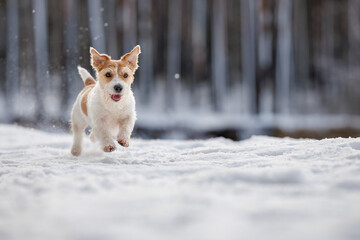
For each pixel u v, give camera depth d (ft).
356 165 12.82
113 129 19.76
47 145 27.81
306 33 111.96
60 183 11.79
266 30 78.89
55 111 65.57
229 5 112.06
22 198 10.28
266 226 7.45
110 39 88.84
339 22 117.80
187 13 106.93
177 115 79.30
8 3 89.25
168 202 9.37
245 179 11.55
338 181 10.86
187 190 10.64
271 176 11.39
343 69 107.14
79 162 18.57
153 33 103.14
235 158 17.12
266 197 9.77
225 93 93.61
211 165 15.46
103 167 15.57
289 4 95.81
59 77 79.66
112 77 18.51
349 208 8.61
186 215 8.20
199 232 7.20
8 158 21.85
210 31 108.78
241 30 110.42
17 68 87.61
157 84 105.09
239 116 78.64
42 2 78.33
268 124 66.08
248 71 84.07
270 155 17.54
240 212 8.39
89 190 11.02
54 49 83.76
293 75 104.17
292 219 7.87
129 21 82.99
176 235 7.07
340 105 94.58
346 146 16.78
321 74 111.65
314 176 11.96
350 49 105.29
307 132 56.49
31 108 68.44
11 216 8.68
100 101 18.75
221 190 10.55
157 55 106.52
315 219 7.84
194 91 99.35
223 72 87.66
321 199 9.44
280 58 86.69
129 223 7.84
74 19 77.97
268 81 90.48
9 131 36.40
